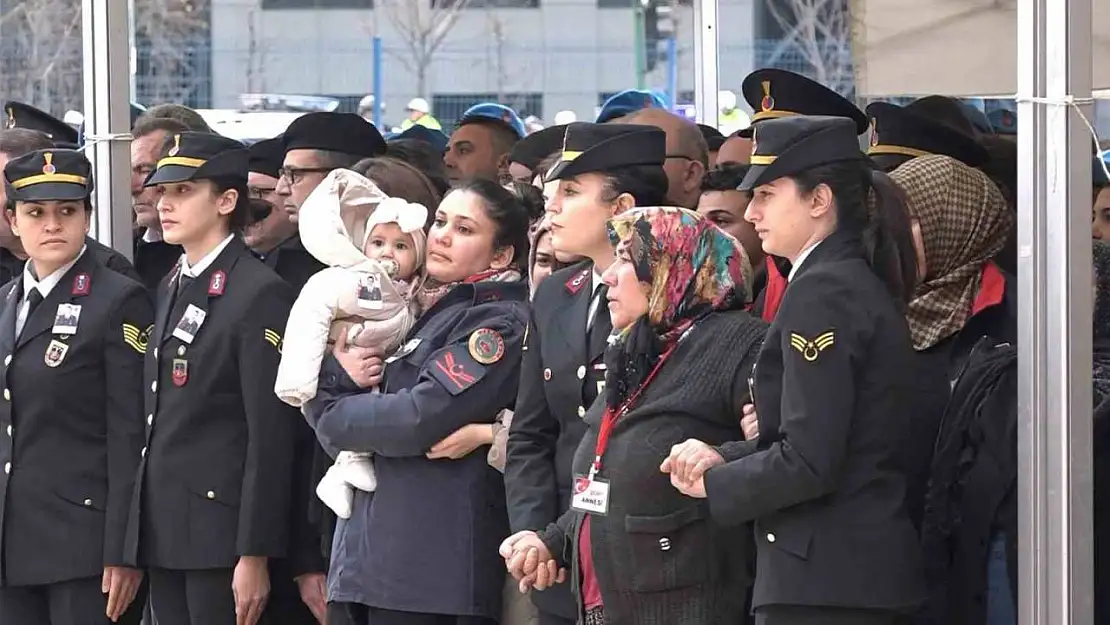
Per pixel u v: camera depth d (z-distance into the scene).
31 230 8.13
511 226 7.23
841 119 5.63
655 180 6.58
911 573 5.42
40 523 8.08
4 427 8.18
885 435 5.43
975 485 6.11
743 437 5.91
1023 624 5.39
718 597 5.87
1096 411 5.97
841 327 5.35
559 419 6.47
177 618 8.09
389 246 7.45
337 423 6.92
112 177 8.88
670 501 5.81
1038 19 5.30
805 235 5.62
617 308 5.98
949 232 6.68
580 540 6.07
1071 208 5.27
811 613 5.41
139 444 8.14
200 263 8.07
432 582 6.80
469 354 6.82
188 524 7.88
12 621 8.28
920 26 8.13
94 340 8.13
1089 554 5.32
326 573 8.17
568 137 6.56
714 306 6.00
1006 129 12.01
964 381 6.27
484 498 6.91
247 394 7.87
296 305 7.17
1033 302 5.33
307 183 9.43
